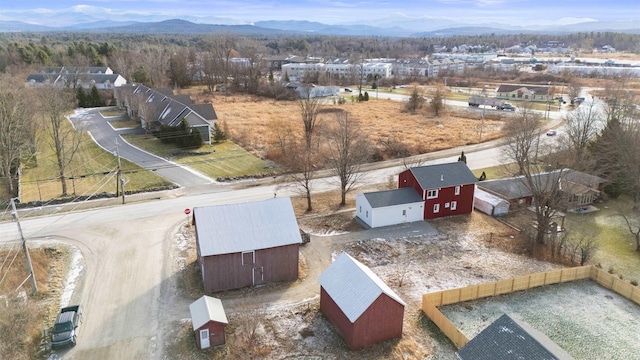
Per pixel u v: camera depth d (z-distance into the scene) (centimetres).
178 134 7231
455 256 4069
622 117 7138
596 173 5372
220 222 3506
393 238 4378
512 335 2380
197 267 3756
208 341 2809
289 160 6600
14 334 2625
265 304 3297
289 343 2888
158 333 2964
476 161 6969
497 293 3494
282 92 12481
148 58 14500
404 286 3566
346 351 2823
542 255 4119
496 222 4803
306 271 3769
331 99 12581
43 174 5922
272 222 3594
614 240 4438
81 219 4622
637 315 3288
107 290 3422
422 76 18775
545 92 12594
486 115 10294
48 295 3344
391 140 7769
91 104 10438
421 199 4725
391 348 2855
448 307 3331
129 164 6338
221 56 14462
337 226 4619
